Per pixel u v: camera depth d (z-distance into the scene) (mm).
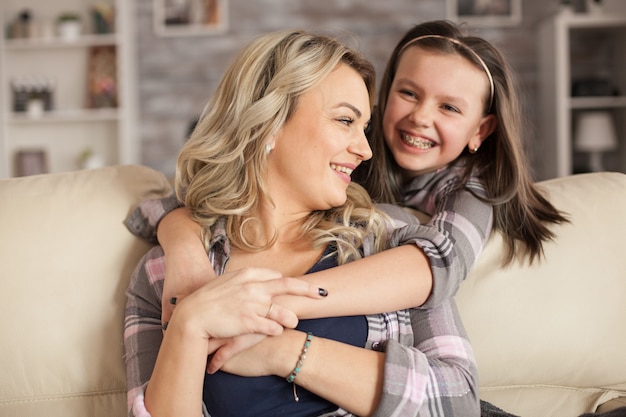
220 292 1156
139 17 5488
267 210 1339
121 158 5199
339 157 1293
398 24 5359
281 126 1298
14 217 1470
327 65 1286
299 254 1334
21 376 1388
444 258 1278
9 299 1409
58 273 1433
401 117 1596
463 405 1187
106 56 5297
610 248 1477
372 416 1153
